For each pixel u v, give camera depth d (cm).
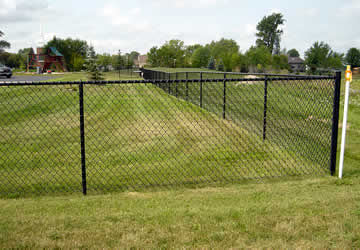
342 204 346
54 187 431
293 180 452
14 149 612
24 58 8556
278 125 795
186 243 267
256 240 271
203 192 402
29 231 288
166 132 743
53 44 7500
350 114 1033
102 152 588
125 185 437
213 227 293
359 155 568
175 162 531
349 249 258
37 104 1180
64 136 716
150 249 258
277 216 315
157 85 1878
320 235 279
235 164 521
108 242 270
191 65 7419
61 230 290
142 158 552
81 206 354
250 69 5366
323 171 488
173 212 328
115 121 892
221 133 729
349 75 441
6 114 1000
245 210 330
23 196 403
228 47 6994
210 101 1152
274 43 7231
